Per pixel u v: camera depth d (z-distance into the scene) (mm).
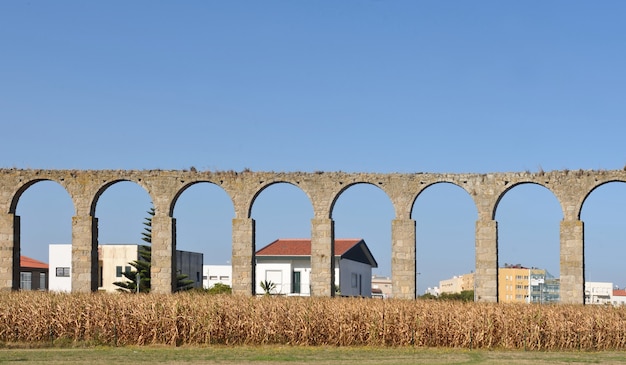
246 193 72562
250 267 72062
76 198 73438
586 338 50812
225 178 72938
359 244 110500
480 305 53375
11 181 73812
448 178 70875
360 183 71875
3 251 73375
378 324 50969
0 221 73688
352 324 50938
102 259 110125
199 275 119688
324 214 71688
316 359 43094
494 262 69688
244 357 43562
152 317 50438
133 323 50688
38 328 51750
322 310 51281
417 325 50969
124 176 73500
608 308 53844
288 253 102688
